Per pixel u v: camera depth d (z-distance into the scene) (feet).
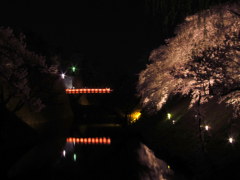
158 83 74.64
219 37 53.47
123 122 148.66
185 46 63.00
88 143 103.71
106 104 200.64
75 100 203.41
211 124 59.98
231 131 50.90
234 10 53.62
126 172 61.31
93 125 169.48
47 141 107.55
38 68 107.14
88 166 68.33
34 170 65.10
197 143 58.44
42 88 111.04
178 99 92.07
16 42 95.96
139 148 89.76
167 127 81.00
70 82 216.33
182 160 57.47
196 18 61.00
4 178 58.49
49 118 145.59
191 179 50.03
